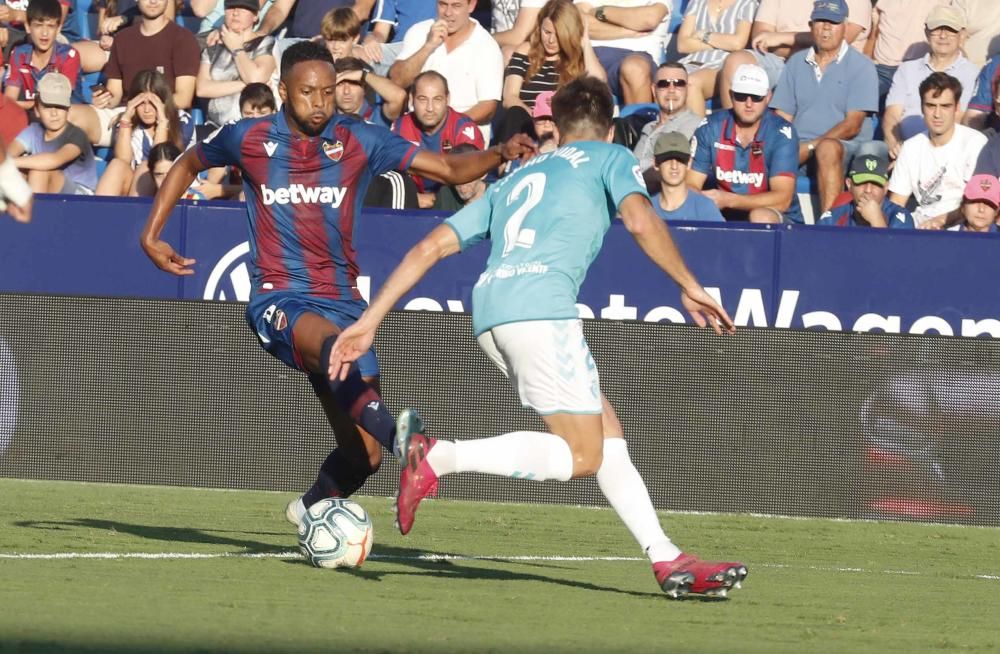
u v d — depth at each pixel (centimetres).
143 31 3788
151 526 2267
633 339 2836
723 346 2831
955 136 3384
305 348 1764
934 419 2814
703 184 3341
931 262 2789
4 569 1641
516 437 1537
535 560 2061
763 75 3269
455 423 2864
